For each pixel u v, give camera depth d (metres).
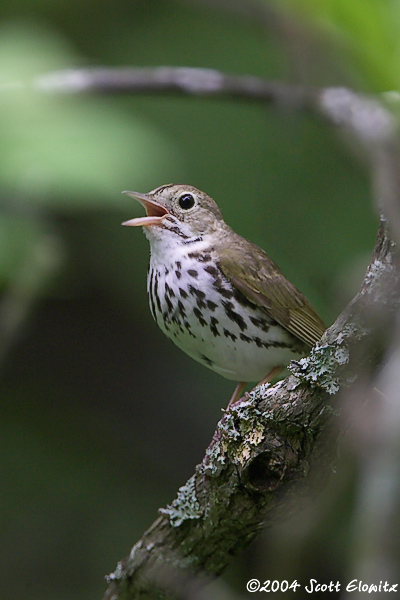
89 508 12.37
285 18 9.48
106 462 12.87
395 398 7.13
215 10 12.94
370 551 6.95
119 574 7.47
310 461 6.54
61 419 13.22
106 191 9.34
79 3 13.30
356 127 8.61
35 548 11.98
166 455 13.02
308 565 10.32
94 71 10.47
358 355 6.20
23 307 10.28
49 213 11.55
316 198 12.83
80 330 13.67
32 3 13.00
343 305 10.01
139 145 9.93
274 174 12.91
